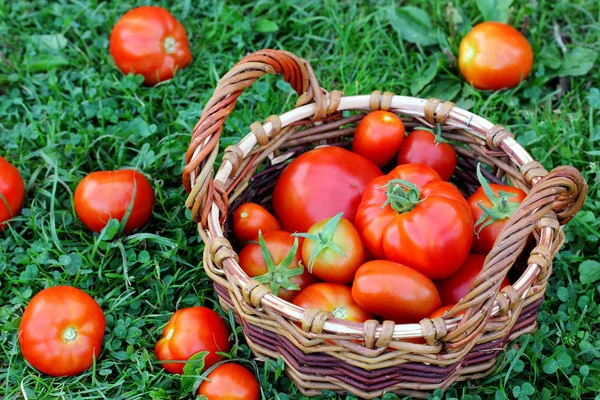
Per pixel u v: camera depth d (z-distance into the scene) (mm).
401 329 882
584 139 1152
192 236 1097
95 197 1047
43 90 1218
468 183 1069
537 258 907
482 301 868
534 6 1267
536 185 885
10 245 1079
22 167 1141
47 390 981
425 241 932
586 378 978
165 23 1191
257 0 1314
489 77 1177
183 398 980
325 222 971
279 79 1232
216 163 1133
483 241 978
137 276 1059
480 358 943
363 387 926
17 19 1280
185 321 974
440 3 1267
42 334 965
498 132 998
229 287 925
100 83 1205
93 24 1273
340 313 942
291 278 979
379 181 985
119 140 1154
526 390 960
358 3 1302
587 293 1030
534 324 963
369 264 934
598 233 1055
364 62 1236
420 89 1206
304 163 1020
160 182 1124
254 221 999
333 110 1030
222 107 949
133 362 1002
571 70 1211
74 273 1051
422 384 929
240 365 981
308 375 936
